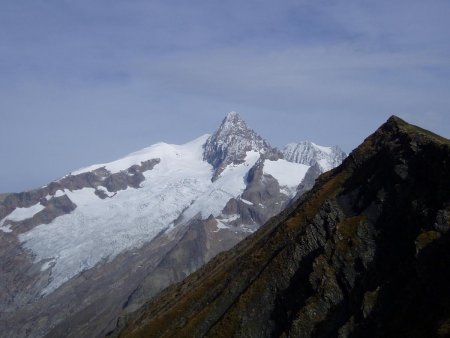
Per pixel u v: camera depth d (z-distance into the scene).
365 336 67.69
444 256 66.31
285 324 82.62
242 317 89.00
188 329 99.88
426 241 69.94
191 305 113.19
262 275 93.25
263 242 117.62
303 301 82.06
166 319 113.06
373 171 95.12
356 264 80.00
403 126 102.50
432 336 57.31
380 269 76.88
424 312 62.69
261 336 85.19
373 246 80.81
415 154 86.50
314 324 76.44
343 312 75.62
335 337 70.94
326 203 95.06
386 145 96.00
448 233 68.88
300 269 89.31
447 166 78.44
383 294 70.56
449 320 57.25
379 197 86.88
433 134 95.88
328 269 81.88
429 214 75.25
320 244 90.06
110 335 150.25
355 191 95.06
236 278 102.69
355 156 107.12
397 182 86.44
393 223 81.56
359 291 76.25
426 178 81.88
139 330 114.44
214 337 89.31
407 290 67.44
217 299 101.88
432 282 65.00
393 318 65.94
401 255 75.62
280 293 88.12
